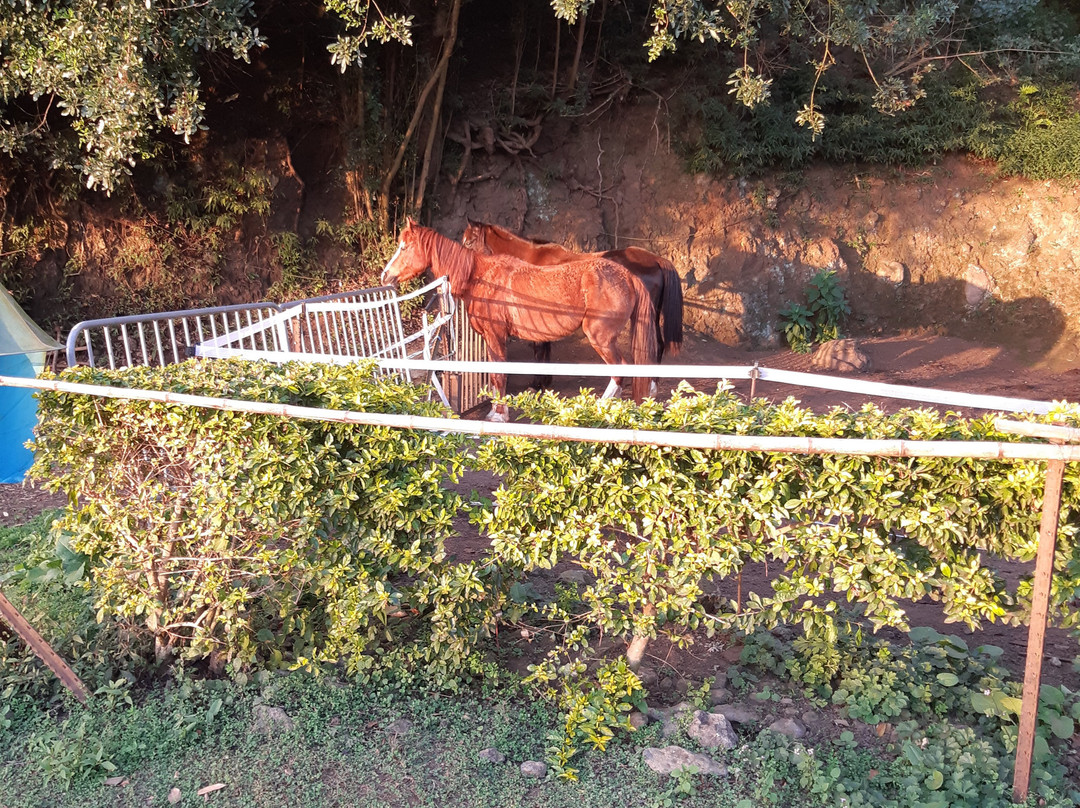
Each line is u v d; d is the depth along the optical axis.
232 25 8.00
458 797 3.02
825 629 3.49
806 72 14.42
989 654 4.04
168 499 3.81
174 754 3.25
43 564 4.39
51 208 11.38
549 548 3.49
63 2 7.91
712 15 8.77
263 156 12.59
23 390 7.13
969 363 13.06
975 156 14.77
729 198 14.15
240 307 6.15
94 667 3.77
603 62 14.32
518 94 13.89
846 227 14.52
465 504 3.60
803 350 13.37
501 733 3.35
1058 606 3.28
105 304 11.54
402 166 13.16
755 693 3.77
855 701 3.65
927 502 3.14
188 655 3.77
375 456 3.53
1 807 2.97
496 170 13.79
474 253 8.75
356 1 8.23
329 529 3.63
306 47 12.73
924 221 14.62
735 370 4.79
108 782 3.11
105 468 3.79
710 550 3.33
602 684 3.55
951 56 14.34
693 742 3.33
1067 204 14.34
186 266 12.06
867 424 3.23
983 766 3.14
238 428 3.53
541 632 4.19
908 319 14.43
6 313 7.37
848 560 3.26
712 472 3.25
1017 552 3.15
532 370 5.34
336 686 3.64
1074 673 4.03
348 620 3.59
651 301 8.74
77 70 7.65
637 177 14.23
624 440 3.09
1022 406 3.69
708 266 13.95
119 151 8.02
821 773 3.12
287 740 3.30
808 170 14.67
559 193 14.05
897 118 14.70
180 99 8.06
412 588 3.75
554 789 3.07
